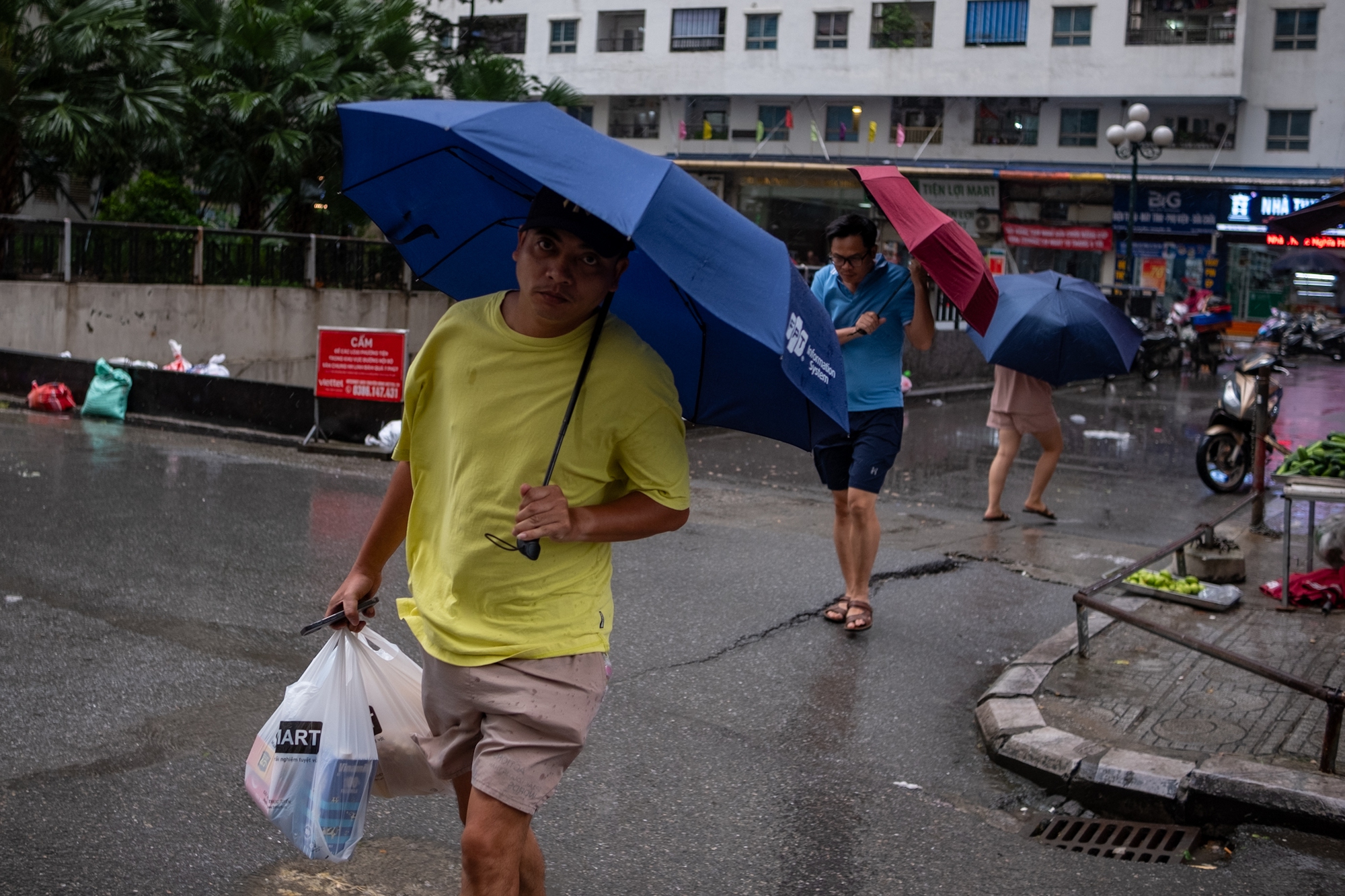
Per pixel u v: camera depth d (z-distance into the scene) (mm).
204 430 11047
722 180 41938
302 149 18172
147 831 3350
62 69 16484
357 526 7418
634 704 4633
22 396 12648
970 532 8172
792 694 4867
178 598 5664
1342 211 6277
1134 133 25453
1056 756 4086
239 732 4098
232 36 18312
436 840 3398
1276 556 7613
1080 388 20625
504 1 44250
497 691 2293
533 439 2281
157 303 16203
